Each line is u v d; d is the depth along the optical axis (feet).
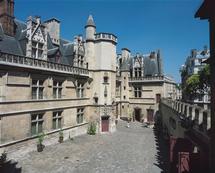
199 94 136.77
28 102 71.10
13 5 75.31
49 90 81.46
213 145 31.12
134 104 156.46
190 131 49.01
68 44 106.01
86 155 70.69
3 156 58.70
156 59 158.20
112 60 116.06
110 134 107.34
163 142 90.99
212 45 31.73
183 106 59.31
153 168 58.90
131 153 73.72
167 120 100.12
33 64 72.74
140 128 126.31
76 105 98.84
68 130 93.09
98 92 111.24
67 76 92.22
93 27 112.16
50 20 98.99
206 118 37.47
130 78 158.92
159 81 146.72
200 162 38.22
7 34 72.59
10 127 63.82
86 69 107.45
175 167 49.26
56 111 85.61
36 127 75.61
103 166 60.44
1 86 61.31
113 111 116.26
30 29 75.10
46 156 68.28
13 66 63.93
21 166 58.75
